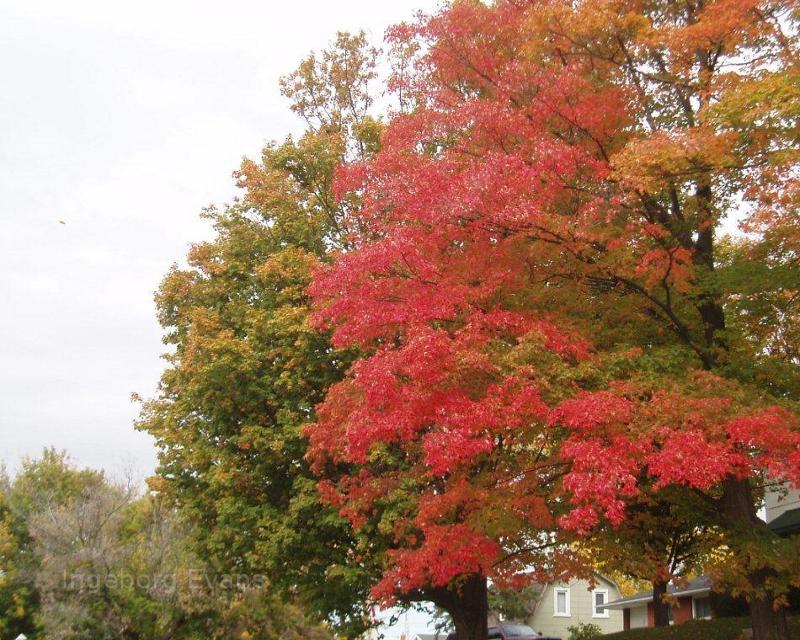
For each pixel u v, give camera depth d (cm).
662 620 2614
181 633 3516
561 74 1355
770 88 1118
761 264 1350
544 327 1229
